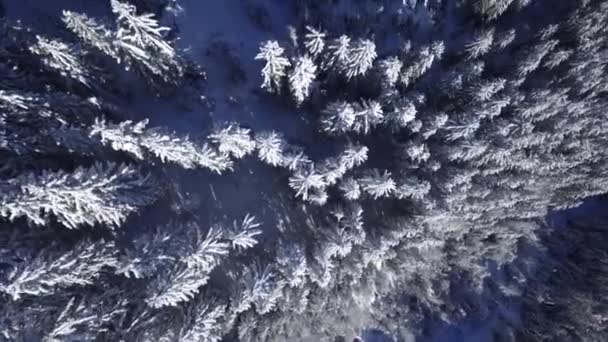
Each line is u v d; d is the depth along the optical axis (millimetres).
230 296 18578
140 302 16422
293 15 22500
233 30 22047
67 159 17000
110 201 15250
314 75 19219
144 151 17344
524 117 21422
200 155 17125
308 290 19797
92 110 16812
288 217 21578
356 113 19125
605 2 20547
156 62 17359
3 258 13914
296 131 22516
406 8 23094
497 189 22344
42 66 15938
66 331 13984
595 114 21922
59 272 14195
